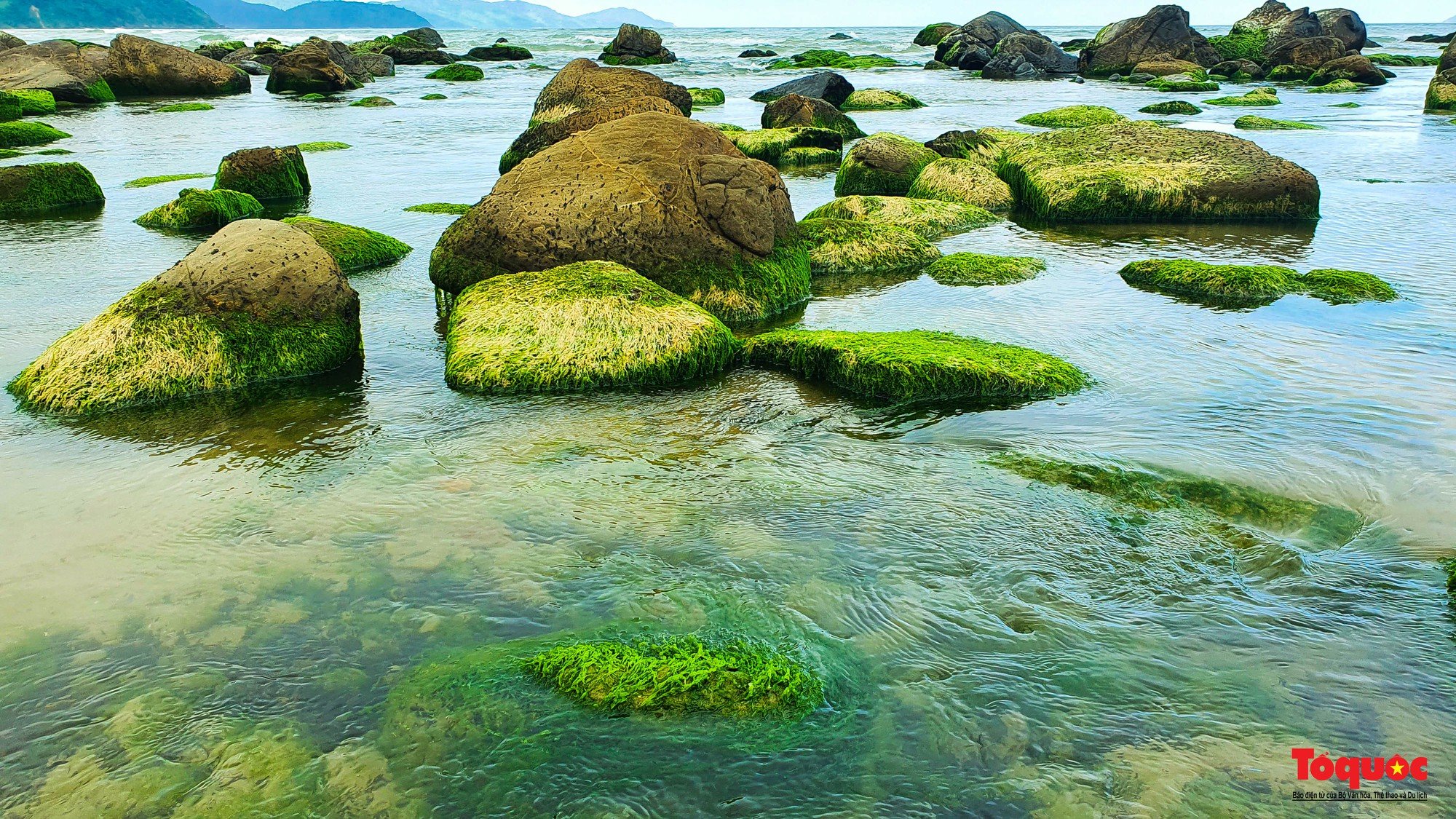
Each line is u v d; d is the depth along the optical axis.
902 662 4.95
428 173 23.80
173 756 4.32
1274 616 5.32
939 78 58.31
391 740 4.41
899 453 7.64
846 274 14.52
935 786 4.12
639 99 22.84
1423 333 10.52
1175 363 9.76
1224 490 6.73
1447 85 36.88
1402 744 4.33
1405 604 5.41
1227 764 4.22
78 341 9.12
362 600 5.54
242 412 8.71
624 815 3.99
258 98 47.28
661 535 6.28
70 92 42.56
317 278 10.04
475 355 9.47
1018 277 13.76
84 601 5.53
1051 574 5.76
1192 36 57.41
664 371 9.45
